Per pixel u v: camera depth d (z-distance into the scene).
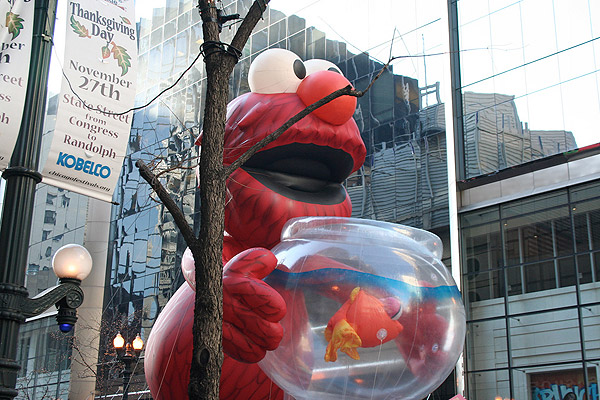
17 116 6.86
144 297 34.75
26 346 38.53
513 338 21.31
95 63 7.70
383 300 4.51
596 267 20.22
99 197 7.55
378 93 27.59
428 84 26.16
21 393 37.19
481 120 24.16
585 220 20.83
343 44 29.33
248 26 4.73
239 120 6.02
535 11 23.66
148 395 29.28
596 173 21.17
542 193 21.95
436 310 4.65
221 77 4.57
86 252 7.88
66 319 7.49
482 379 21.59
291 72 6.14
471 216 23.53
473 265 22.98
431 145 25.52
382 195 26.36
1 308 6.46
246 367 5.57
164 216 35.22
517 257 22.02
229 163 6.00
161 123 36.44
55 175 7.28
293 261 4.84
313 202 6.00
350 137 6.06
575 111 22.06
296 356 4.64
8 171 6.84
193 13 36.97
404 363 4.56
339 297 4.54
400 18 27.61
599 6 22.19
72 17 7.67
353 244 4.80
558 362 20.17
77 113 7.45
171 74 36.88
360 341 4.46
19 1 7.22
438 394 22.27
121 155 7.69
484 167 23.70
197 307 4.05
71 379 33.56
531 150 22.69
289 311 4.68
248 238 5.98
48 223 40.84
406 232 5.11
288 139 5.86
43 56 7.27
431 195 25.03
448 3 26.03
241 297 4.68
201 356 3.93
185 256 6.38
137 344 16.97
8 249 6.64
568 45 22.67
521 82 23.50
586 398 19.42
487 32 24.75
